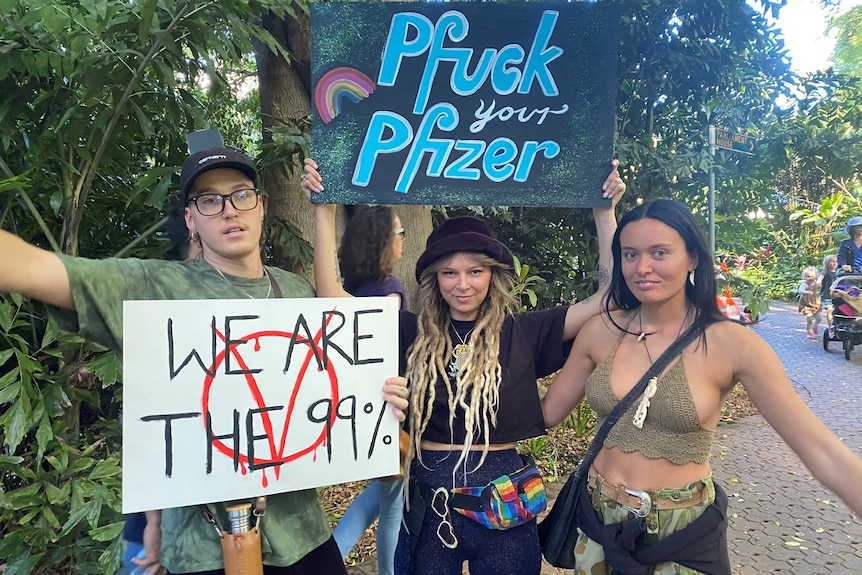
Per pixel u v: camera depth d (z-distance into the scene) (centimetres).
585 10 175
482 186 178
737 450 433
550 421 173
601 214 180
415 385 166
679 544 141
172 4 213
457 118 177
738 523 318
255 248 153
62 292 128
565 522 165
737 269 1512
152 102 236
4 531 251
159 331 135
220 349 141
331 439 153
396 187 178
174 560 141
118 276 137
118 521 215
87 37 195
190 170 143
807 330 938
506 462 165
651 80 503
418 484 168
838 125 589
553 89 177
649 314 155
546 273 568
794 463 405
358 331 157
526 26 175
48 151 228
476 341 167
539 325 175
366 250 244
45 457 219
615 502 149
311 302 151
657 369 146
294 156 376
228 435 141
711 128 492
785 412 135
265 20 393
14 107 228
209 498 139
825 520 320
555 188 179
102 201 293
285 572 149
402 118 176
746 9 488
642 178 497
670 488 144
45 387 221
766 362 138
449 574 164
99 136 236
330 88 175
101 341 137
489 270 167
